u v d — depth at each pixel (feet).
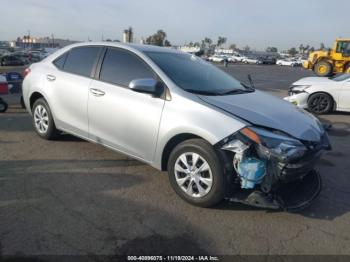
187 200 11.59
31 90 17.34
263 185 10.57
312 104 30.76
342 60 80.33
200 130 10.82
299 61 187.83
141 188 12.69
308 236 10.18
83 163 14.82
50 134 17.16
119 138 13.46
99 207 11.16
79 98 14.73
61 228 9.83
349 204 12.32
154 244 9.36
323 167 16.12
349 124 26.55
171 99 11.80
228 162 10.64
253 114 11.18
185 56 15.21
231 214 11.15
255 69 124.67
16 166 14.23
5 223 9.93
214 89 13.00
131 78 13.16
